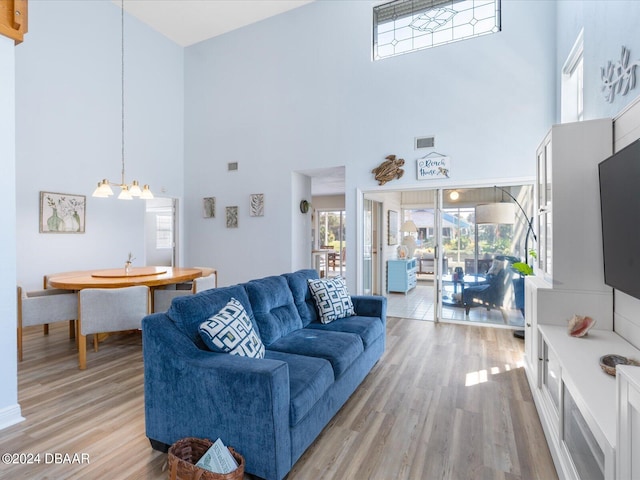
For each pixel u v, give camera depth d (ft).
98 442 6.51
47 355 11.20
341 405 7.56
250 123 19.76
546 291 7.83
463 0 15.20
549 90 13.43
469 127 14.70
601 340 6.68
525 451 6.28
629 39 6.73
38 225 14.73
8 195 7.19
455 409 7.81
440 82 15.20
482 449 6.35
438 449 6.35
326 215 35.22
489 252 14.85
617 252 5.92
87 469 5.75
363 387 8.98
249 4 18.04
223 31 20.36
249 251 19.89
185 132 21.91
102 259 17.28
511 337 13.35
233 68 20.27
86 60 16.58
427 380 9.41
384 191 16.58
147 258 33.14
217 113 20.81
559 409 5.68
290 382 6.09
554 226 7.77
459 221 15.34
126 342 12.73
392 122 16.15
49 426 7.04
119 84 18.12
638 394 2.89
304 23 18.19
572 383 4.88
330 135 17.54
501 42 14.16
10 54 7.24
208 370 5.63
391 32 16.63
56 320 11.02
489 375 9.71
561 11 12.32
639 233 5.00
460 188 15.19
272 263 19.21
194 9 18.40
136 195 13.47
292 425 5.59
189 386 5.83
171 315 6.48
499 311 14.73
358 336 9.03
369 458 6.11
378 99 16.44
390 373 9.90
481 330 14.39
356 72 16.94
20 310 10.67
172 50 21.17
